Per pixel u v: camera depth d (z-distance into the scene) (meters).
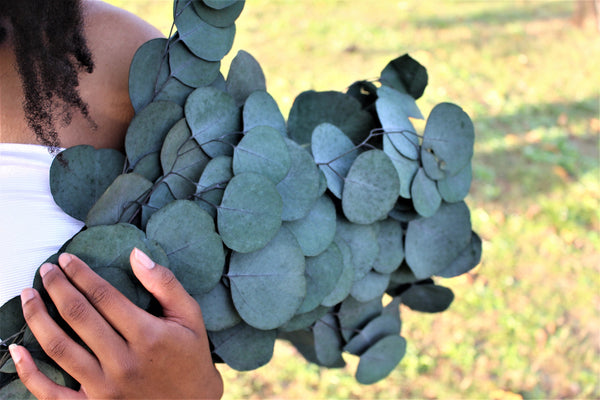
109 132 0.68
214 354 0.70
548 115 3.01
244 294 0.68
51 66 0.63
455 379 1.59
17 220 0.63
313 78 2.90
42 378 0.60
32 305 0.59
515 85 3.24
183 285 0.65
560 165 2.57
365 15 3.79
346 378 1.55
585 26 4.14
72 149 0.64
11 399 0.63
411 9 4.01
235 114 0.70
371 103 0.79
